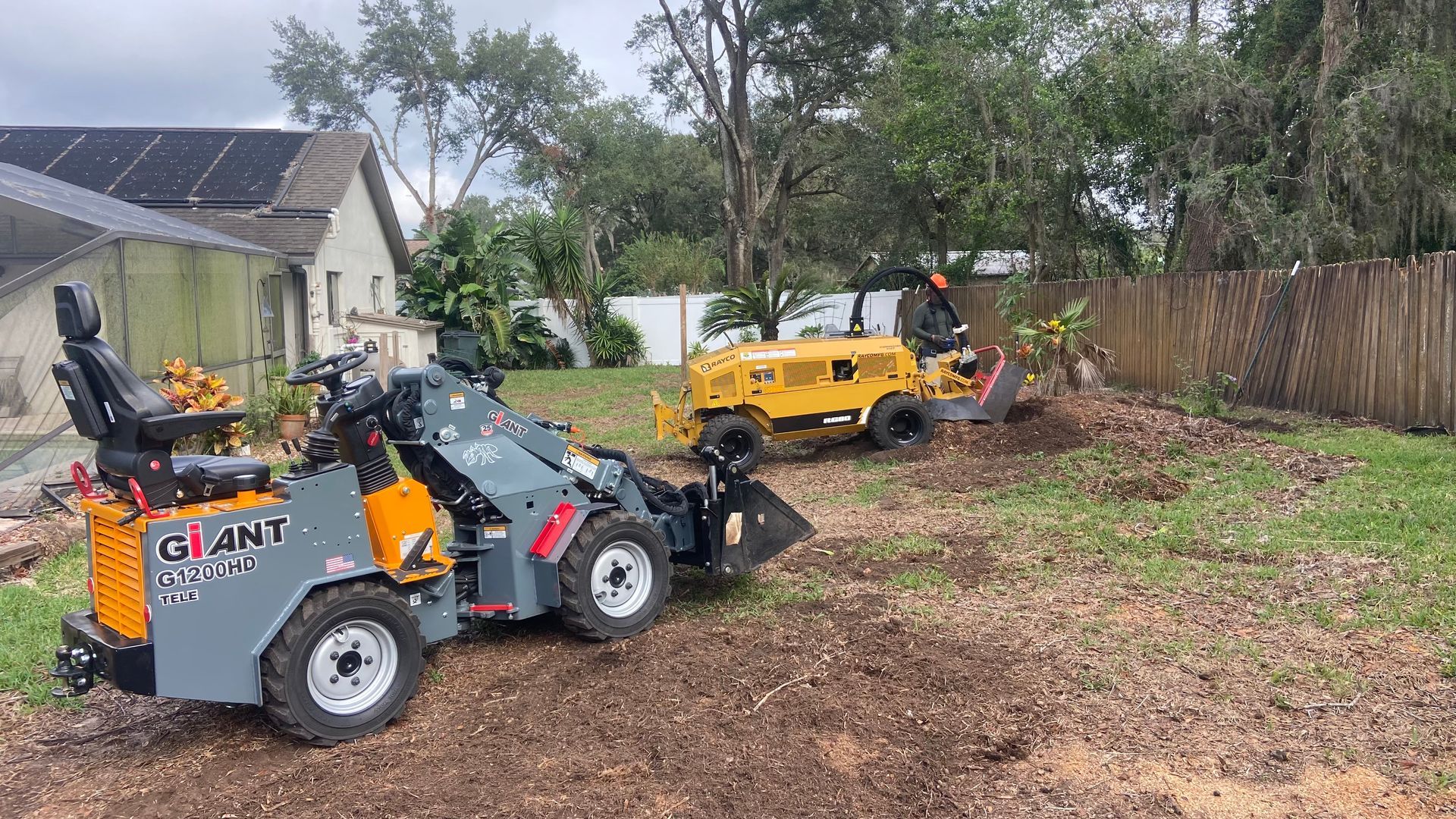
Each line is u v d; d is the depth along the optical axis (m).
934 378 10.55
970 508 7.65
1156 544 6.36
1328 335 10.69
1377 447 8.66
